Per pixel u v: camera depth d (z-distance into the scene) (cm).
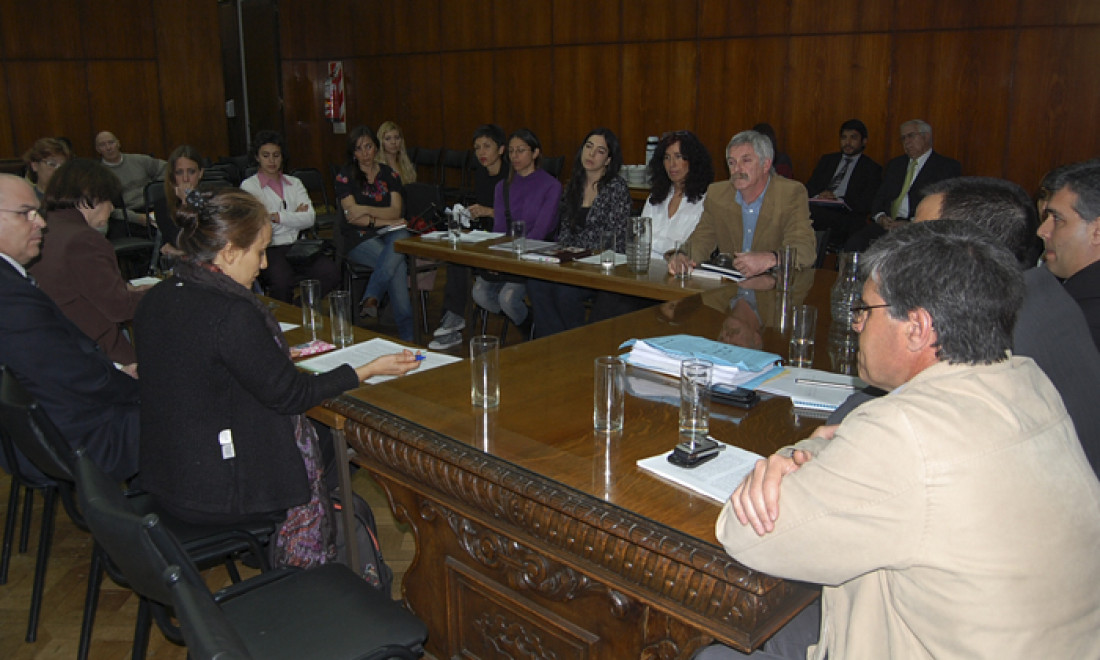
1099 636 93
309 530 190
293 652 137
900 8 591
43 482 213
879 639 102
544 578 147
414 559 180
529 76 826
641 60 736
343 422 180
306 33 1034
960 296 96
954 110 582
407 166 579
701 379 141
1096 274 182
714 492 128
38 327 206
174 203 394
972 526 88
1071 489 92
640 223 322
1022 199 157
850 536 94
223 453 173
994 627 88
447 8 880
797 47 643
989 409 93
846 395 170
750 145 329
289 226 473
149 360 174
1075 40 526
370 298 473
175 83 890
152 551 110
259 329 171
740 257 309
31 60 811
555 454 145
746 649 115
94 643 213
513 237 375
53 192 271
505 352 210
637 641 138
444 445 150
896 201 533
